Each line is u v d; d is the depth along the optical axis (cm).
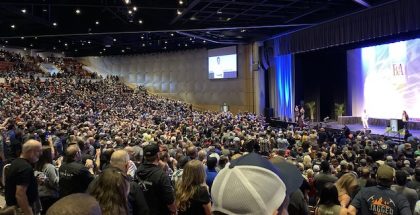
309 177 725
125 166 423
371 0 2097
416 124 2283
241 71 3619
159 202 422
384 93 2570
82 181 503
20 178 453
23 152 469
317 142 1628
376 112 2647
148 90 4588
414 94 2345
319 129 2009
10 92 3136
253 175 148
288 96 3155
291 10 2469
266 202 142
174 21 2497
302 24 2588
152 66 4562
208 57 3938
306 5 2327
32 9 2231
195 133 1755
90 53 4831
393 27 2017
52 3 2006
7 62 4100
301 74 3133
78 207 147
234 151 988
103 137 1302
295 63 3112
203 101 4075
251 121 2688
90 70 4856
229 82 3762
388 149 1276
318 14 2542
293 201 422
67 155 523
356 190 482
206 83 4038
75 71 4634
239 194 143
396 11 1994
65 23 2505
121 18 2430
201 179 422
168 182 426
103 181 309
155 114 2972
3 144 980
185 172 425
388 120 2519
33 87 3544
